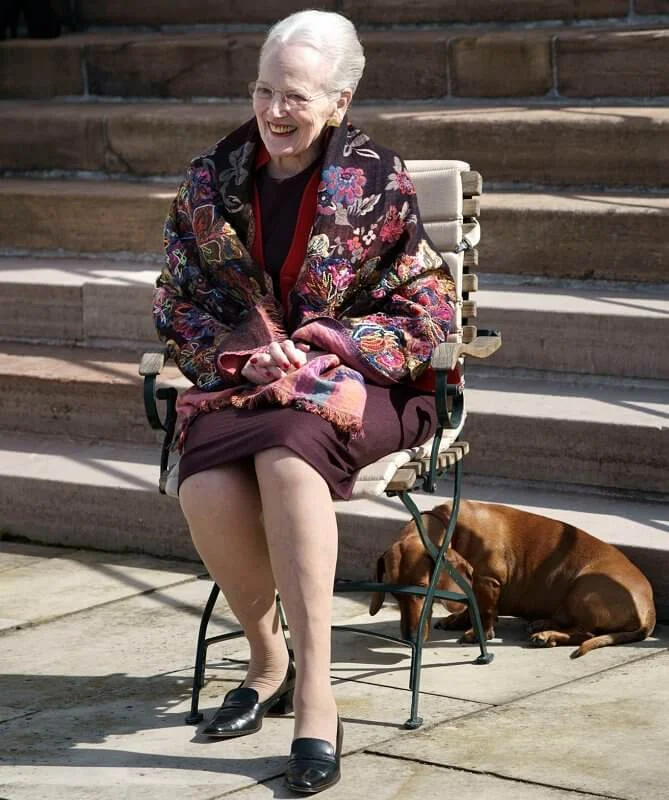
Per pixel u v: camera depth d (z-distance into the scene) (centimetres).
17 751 489
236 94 1062
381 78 1011
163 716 519
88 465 761
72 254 947
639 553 614
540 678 546
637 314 742
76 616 632
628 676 543
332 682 548
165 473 526
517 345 770
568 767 460
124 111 1020
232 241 524
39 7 1152
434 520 590
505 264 839
